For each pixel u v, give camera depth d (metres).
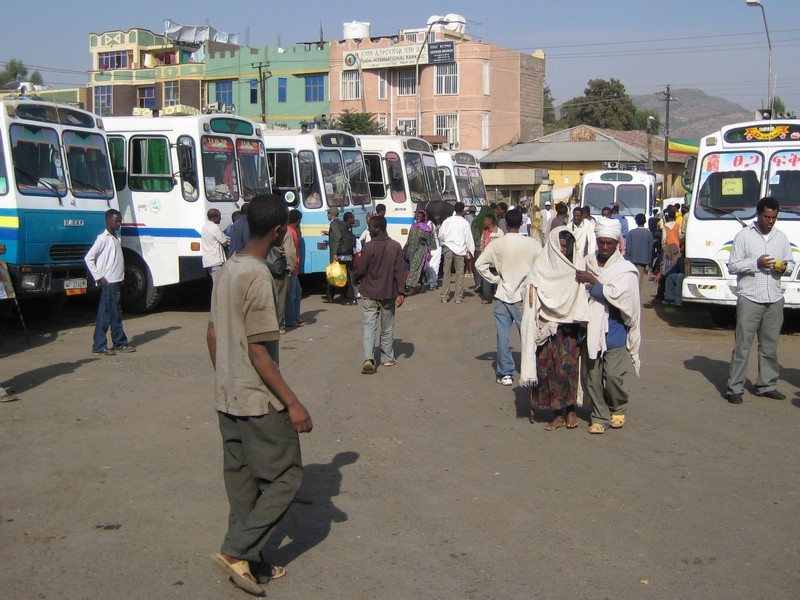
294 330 13.76
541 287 7.57
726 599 4.61
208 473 6.60
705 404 8.86
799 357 11.49
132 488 6.25
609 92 74.25
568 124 75.62
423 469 6.76
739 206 13.52
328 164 18.61
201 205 14.59
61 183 12.93
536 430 7.89
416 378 10.12
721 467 6.82
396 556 5.15
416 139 22.78
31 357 11.03
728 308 14.48
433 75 51.62
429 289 20.20
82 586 4.71
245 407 4.55
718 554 5.18
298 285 14.12
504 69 53.25
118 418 8.16
